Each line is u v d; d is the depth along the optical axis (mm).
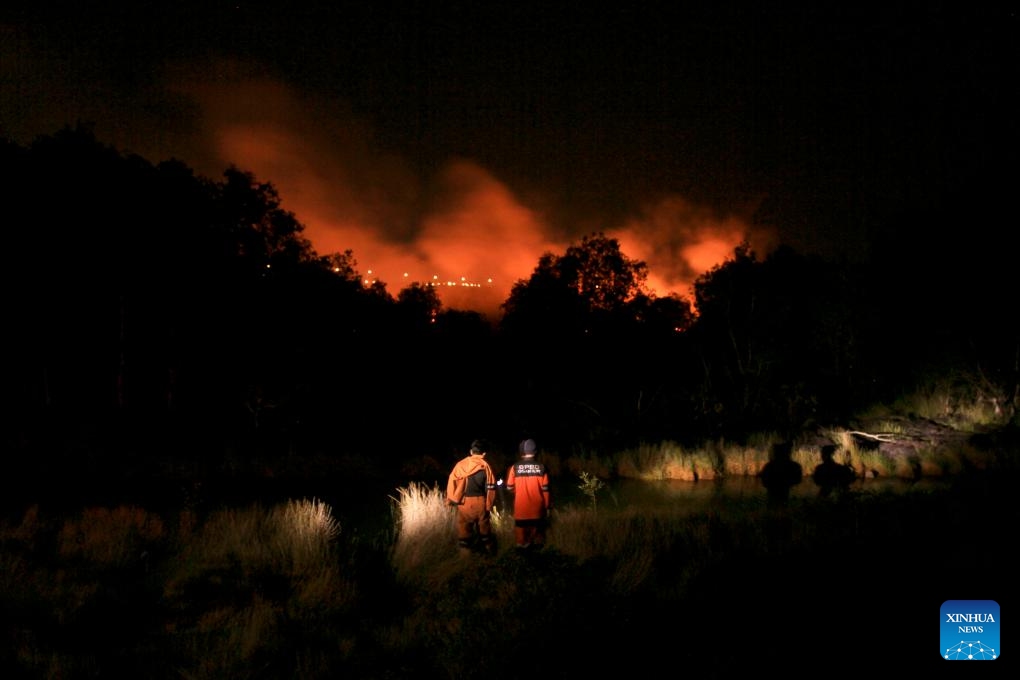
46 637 6242
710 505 13289
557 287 28891
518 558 5984
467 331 30781
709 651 4914
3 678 5422
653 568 7547
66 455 16672
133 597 7480
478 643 5020
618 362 28250
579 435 24234
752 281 26344
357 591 7438
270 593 7594
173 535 9914
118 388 22594
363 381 27484
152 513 11383
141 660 5941
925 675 4598
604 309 28875
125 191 21703
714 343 27422
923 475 16828
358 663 5598
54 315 21984
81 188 20984
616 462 18516
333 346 26594
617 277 28969
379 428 25000
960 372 22938
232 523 9859
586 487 11930
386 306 29641
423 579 7973
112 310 23094
